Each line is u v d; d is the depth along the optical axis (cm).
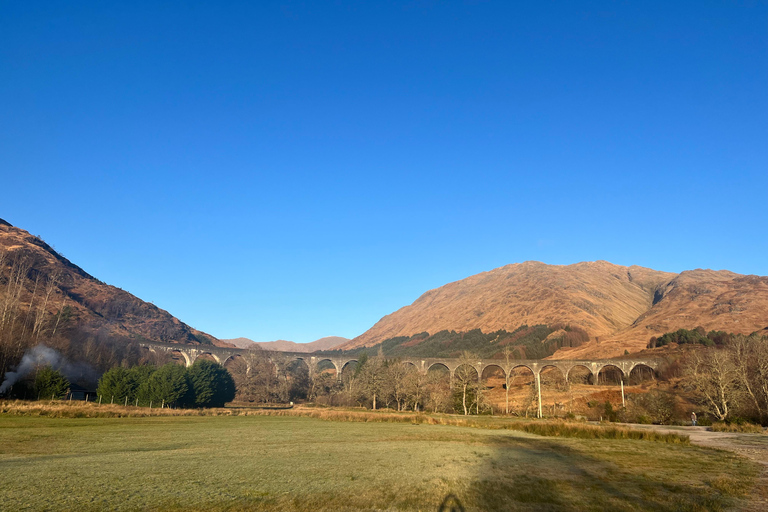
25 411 5847
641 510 1714
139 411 7169
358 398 12356
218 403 11200
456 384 10494
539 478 2292
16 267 16988
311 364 16462
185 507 1602
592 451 3419
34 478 1998
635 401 9169
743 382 7744
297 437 4203
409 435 4522
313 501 1728
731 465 2806
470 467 2570
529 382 16988
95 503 1616
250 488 1909
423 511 1645
